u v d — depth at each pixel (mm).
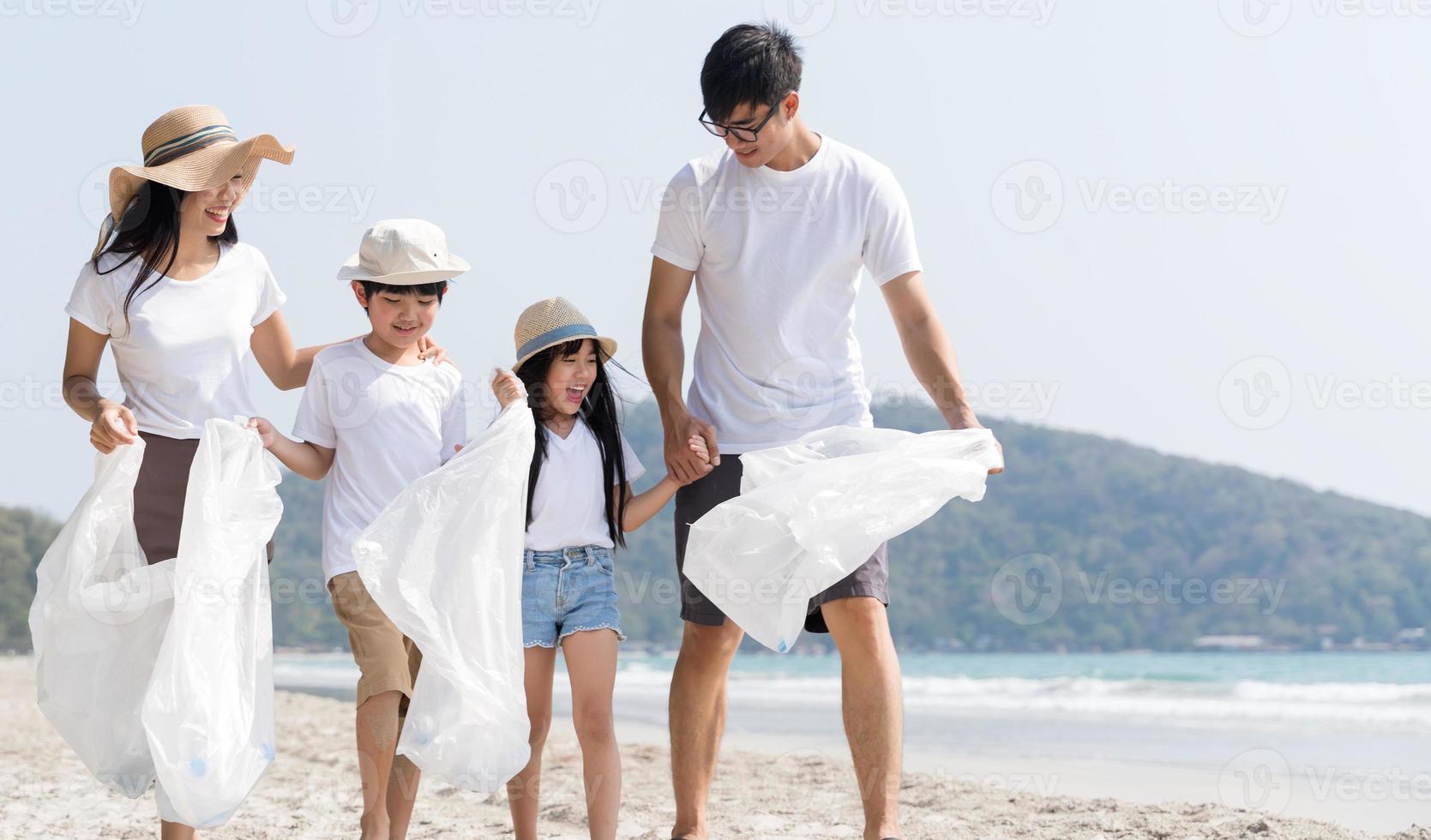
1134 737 13828
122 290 5281
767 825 7453
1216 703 20438
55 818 7508
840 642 5391
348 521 5582
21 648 65188
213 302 5484
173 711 4820
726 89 5160
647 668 41594
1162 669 48062
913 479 5324
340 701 20469
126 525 5195
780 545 5289
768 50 5164
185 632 4918
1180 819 7332
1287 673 42469
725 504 5375
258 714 5082
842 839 6949
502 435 5371
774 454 5414
